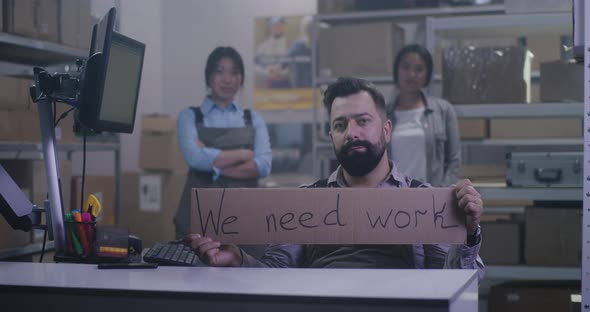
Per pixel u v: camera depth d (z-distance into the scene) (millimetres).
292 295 983
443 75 3113
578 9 1260
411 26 4953
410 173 3070
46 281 1113
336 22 4391
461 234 1262
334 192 1286
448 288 1022
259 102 5598
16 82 2742
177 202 4535
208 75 3338
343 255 1437
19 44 2730
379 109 1499
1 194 1436
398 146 3088
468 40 4055
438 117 3082
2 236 2570
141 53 1640
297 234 1285
